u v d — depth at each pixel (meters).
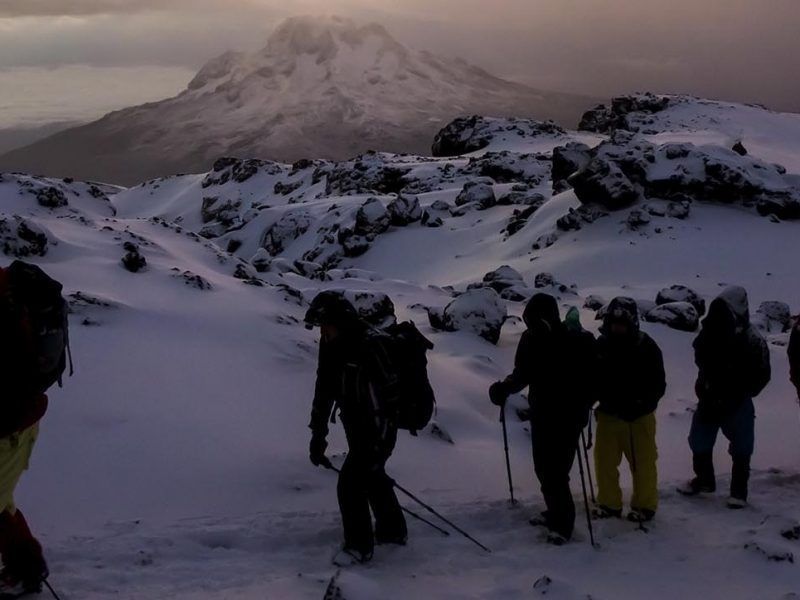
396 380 5.86
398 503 6.67
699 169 38.06
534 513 7.23
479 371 13.22
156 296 13.30
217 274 17.16
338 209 59.75
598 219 37.91
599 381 7.21
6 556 4.93
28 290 4.74
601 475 7.38
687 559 6.30
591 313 19.88
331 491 7.46
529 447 9.97
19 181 36.06
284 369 10.92
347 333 5.88
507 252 39.84
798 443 10.84
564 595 5.39
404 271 43.19
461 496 7.64
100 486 6.95
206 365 10.35
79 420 8.07
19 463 4.79
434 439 9.44
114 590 5.14
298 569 5.73
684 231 34.97
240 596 5.12
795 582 5.83
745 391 7.70
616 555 6.37
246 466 7.70
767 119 106.00
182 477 7.31
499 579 5.73
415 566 5.91
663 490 8.26
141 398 8.88
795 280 28.58
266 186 104.81
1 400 4.60
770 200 36.12
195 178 121.88
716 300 7.80
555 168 49.22
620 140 42.00
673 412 12.22
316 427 5.95
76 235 17.47
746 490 7.84
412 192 70.06
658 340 17.27
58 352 4.87
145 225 24.05
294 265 25.97
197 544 5.96
